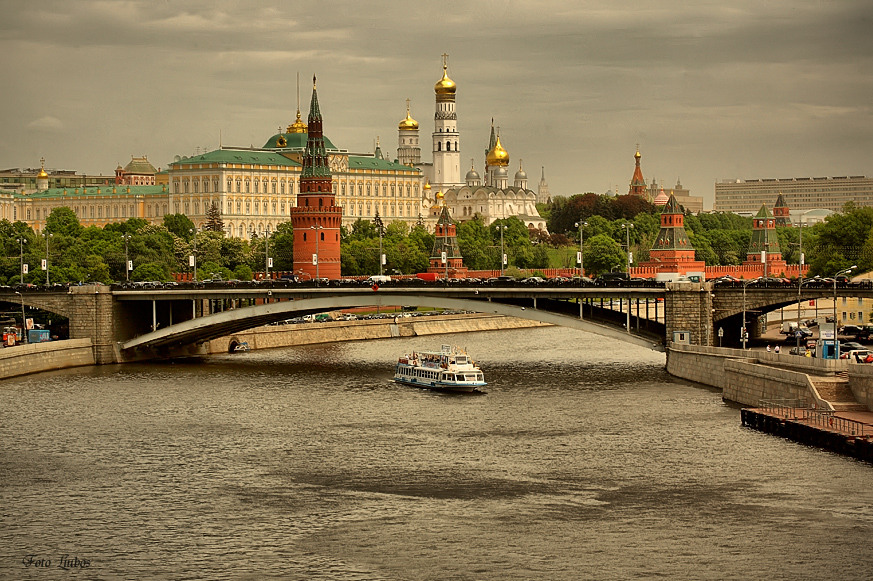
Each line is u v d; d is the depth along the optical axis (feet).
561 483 583.58
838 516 524.52
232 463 630.74
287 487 585.63
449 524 528.63
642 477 587.27
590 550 497.05
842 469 581.12
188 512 549.13
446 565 483.92
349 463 627.87
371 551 499.51
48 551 504.02
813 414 653.71
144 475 608.60
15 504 562.66
